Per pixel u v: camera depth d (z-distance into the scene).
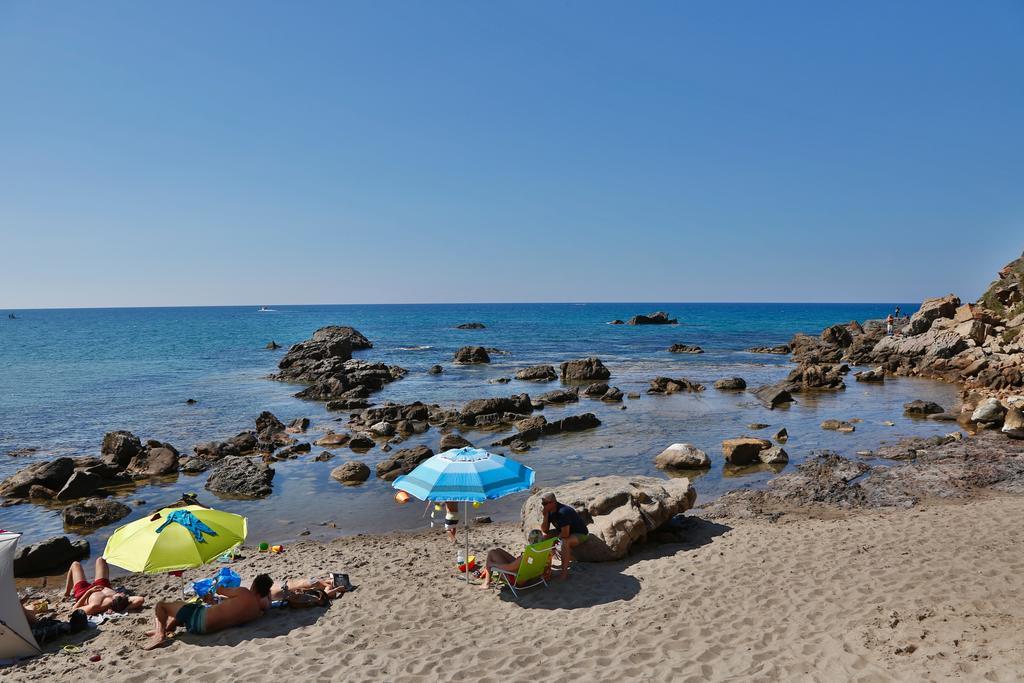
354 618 9.14
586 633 8.29
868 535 11.62
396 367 47.50
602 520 11.38
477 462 9.81
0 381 42.94
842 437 23.27
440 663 7.65
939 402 31.58
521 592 9.87
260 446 23.44
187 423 28.72
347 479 18.83
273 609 9.52
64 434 26.45
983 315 42.88
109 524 15.58
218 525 9.11
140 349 70.56
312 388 36.31
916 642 7.19
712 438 23.67
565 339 83.12
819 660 7.03
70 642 8.82
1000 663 6.37
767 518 13.86
